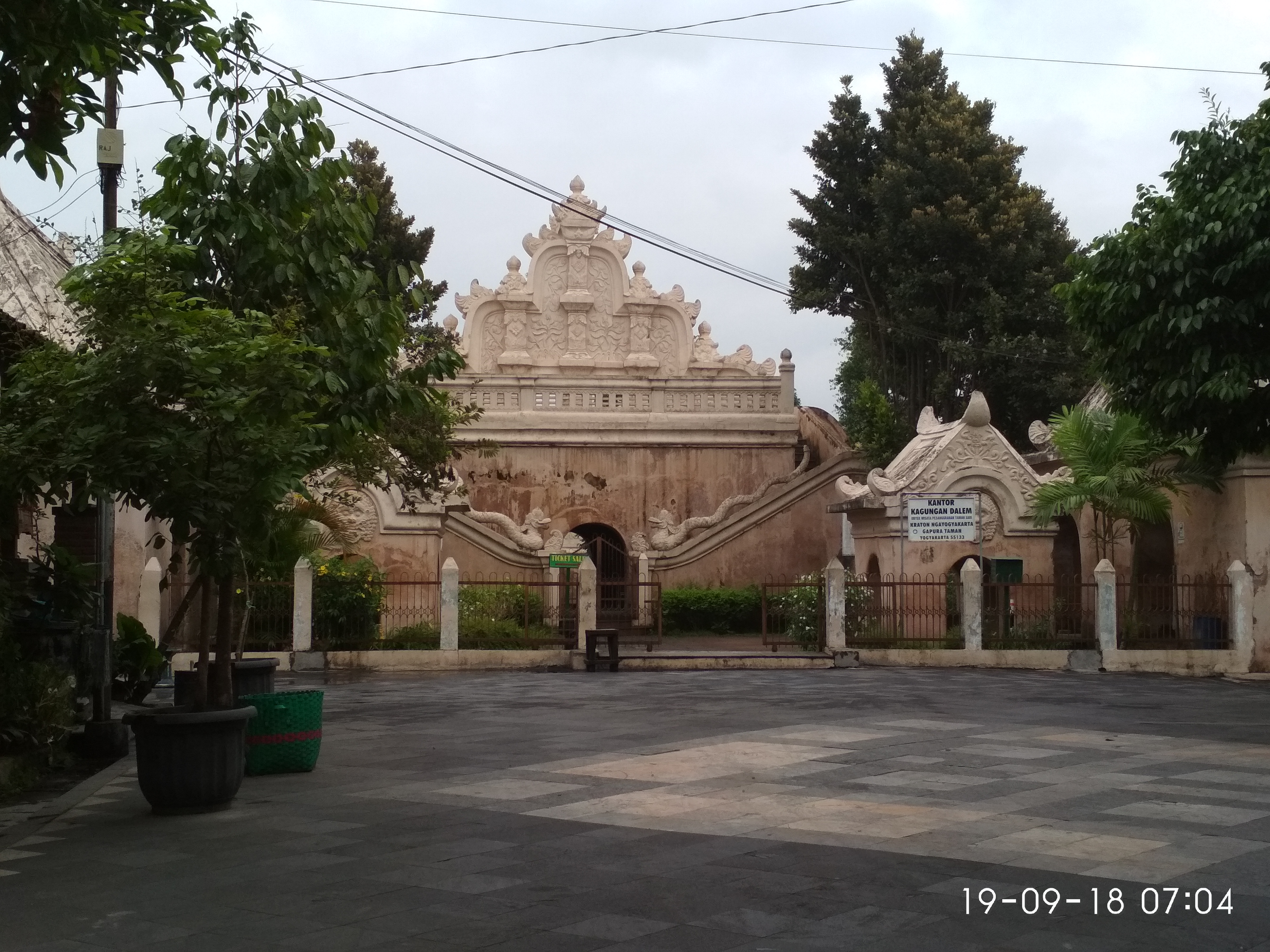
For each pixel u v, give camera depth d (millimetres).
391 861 7457
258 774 10766
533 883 6887
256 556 12570
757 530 31859
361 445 16578
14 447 9023
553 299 35625
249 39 10203
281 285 10531
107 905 6570
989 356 34375
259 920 6223
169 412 9000
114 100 13086
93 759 12617
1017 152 36875
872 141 37375
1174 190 16531
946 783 10078
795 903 6445
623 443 34156
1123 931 5953
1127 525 26594
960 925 6043
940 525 23250
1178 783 10078
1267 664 22656
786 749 12047
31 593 12336
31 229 17203
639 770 10836
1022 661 22812
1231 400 15008
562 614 23672
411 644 22750
